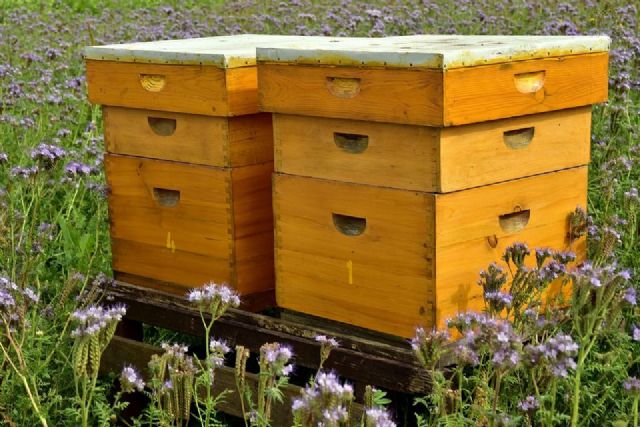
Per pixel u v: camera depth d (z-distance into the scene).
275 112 4.35
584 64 4.30
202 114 4.62
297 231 4.39
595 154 6.18
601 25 9.61
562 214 4.42
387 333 4.14
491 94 3.94
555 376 3.27
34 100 8.19
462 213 3.97
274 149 4.42
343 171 4.18
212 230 4.73
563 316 4.02
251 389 4.38
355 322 4.24
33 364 4.45
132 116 4.98
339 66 4.06
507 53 3.96
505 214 4.17
